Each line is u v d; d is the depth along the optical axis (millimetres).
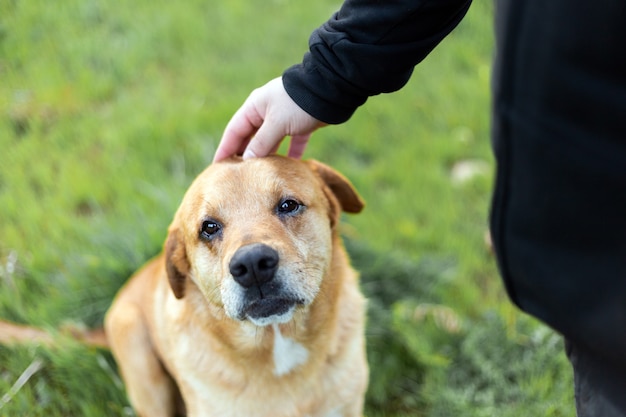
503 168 821
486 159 1407
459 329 1105
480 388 1039
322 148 1397
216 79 1567
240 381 913
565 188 768
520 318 1101
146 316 1016
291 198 863
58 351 1039
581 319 765
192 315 921
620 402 739
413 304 1138
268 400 917
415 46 754
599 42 712
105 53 1604
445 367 1053
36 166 1330
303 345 902
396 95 1572
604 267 752
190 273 915
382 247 1211
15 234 1202
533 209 797
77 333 1073
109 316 1042
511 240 824
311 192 884
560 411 992
